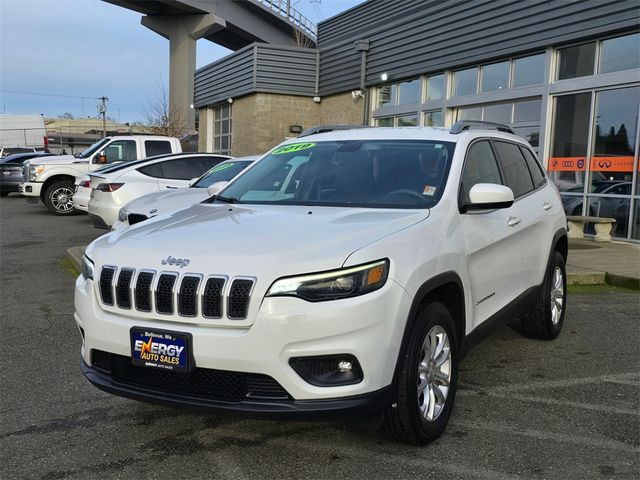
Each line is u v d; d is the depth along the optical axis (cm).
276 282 279
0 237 1198
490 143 462
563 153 1177
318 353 277
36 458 321
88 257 339
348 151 438
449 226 354
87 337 320
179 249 307
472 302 375
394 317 291
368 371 282
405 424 312
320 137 475
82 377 443
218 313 283
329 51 1867
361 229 316
